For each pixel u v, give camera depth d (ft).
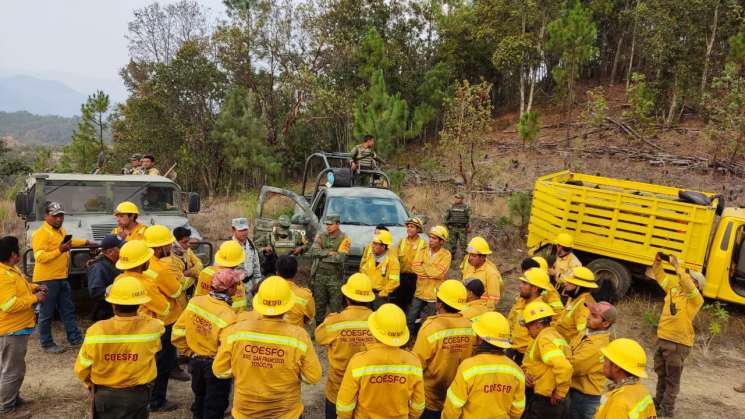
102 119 90.02
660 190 34.60
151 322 12.98
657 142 78.89
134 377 12.53
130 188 27.63
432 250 22.58
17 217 41.98
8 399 16.28
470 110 53.01
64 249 20.15
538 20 100.32
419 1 117.70
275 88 91.45
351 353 14.17
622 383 11.69
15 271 16.08
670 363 18.71
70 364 19.99
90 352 12.15
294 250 24.80
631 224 29.71
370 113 67.31
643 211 29.30
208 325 14.33
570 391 14.98
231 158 78.38
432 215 49.73
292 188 77.51
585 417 14.74
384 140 66.59
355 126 68.90
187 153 80.69
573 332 16.29
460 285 13.99
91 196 26.71
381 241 21.76
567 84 89.40
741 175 63.36
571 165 70.69
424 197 55.93
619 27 113.50
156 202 28.27
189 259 19.39
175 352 17.74
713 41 81.92
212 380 14.37
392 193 32.76
